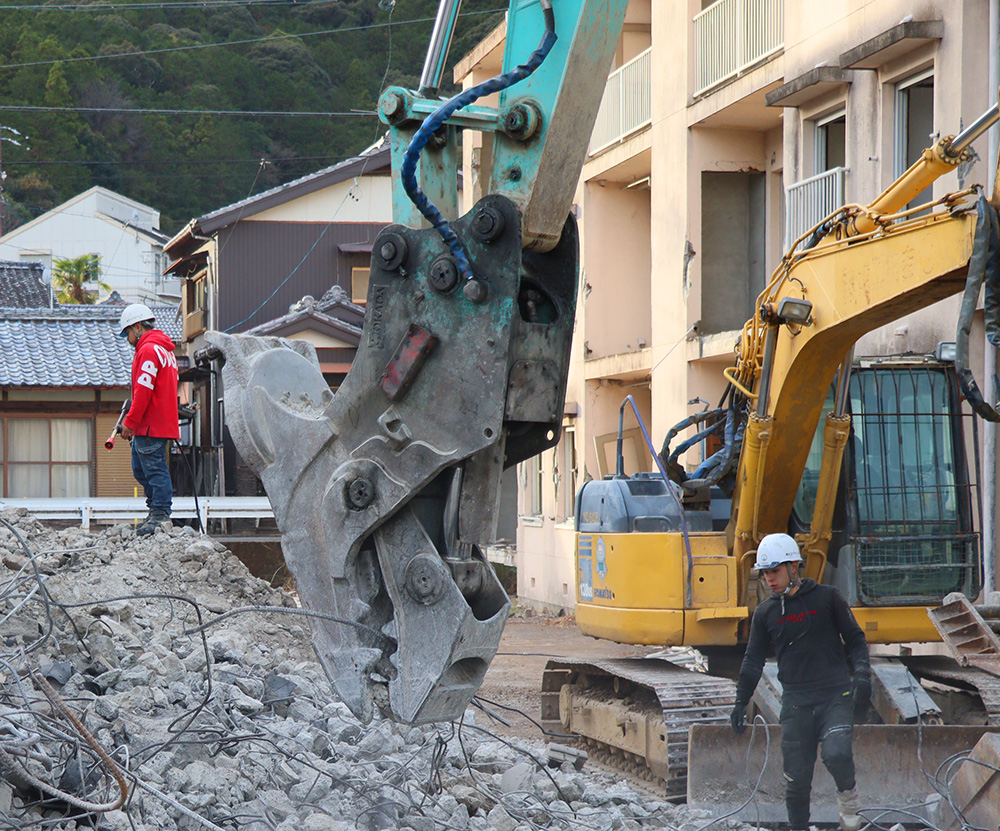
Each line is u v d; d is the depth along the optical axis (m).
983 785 7.77
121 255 79.81
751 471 10.48
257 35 75.38
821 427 11.00
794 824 8.43
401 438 4.96
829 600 8.36
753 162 22.45
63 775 5.76
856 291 9.09
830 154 18.75
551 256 5.18
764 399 10.20
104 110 81.06
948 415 10.90
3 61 81.25
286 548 5.28
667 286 23.14
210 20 80.19
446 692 4.94
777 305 9.80
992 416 7.48
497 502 5.13
